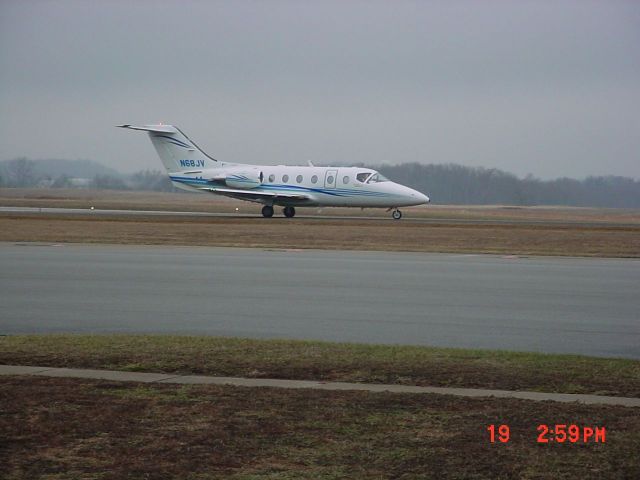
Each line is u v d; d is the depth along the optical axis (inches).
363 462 315.6
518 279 944.9
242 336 595.2
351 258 1184.2
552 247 1450.5
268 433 348.2
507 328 631.2
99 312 695.1
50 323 642.8
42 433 346.0
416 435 346.9
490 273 1005.2
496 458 319.9
